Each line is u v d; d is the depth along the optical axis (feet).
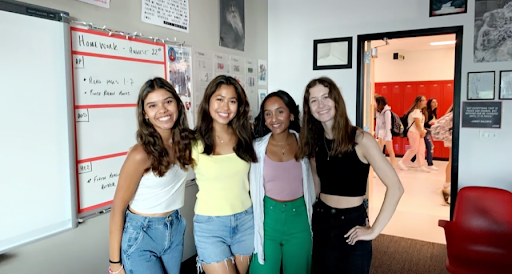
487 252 7.45
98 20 6.70
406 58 26.35
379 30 11.48
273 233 6.05
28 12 5.38
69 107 6.04
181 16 8.89
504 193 7.57
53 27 5.76
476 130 10.39
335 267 5.60
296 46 12.89
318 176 5.98
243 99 5.75
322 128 5.80
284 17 13.03
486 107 10.20
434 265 9.50
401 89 26.76
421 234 11.75
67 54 5.98
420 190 17.31
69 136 6.07
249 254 6.00
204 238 5.60
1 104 5.09
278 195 6.06
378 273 9.07
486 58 10.11
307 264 6.24
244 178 5.86
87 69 6.45
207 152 5.51
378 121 22.49
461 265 6.97
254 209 6.04
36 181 5.60
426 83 25.84
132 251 4.79
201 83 9.68
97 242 6.87
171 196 5.05
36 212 5.63
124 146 7.28
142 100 4.83
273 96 6.25
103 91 6.78
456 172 10.70
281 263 6.81
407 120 24.52
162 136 5.02
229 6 10.87
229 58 10.98
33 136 5.53
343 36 12.05
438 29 10.64
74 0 6.22
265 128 7.11
